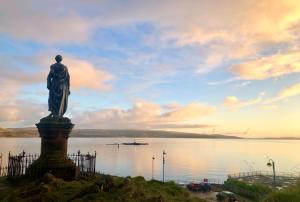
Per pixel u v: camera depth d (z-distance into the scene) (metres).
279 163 181.50
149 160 186.38
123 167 146.75
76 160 31.31
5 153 146.38
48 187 20.16
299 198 23.17
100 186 19.02
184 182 94.19
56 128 25.30
